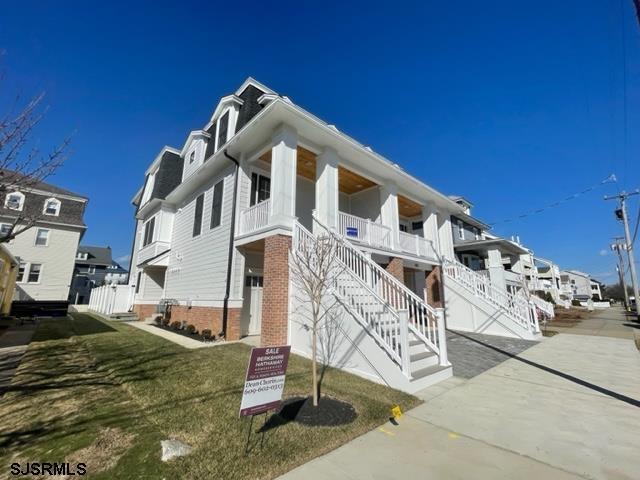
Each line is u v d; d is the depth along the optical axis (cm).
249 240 898
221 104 1251
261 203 889
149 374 537
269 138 935
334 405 418
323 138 940
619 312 2850
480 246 1853
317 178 971
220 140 1246
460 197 2334
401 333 524
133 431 330
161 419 361
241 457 284
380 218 1238
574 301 4425
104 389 464
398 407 407
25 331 1025
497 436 344
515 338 1080
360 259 776
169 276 1430
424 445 322
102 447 295
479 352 837
